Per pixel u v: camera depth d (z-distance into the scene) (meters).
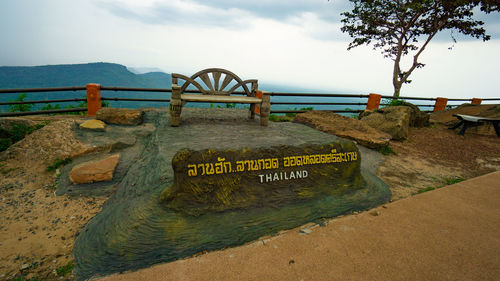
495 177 3.48
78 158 3.41
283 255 1.81
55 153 3.38
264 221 2.16
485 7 11.02
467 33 11.95
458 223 2.29
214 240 1.92
